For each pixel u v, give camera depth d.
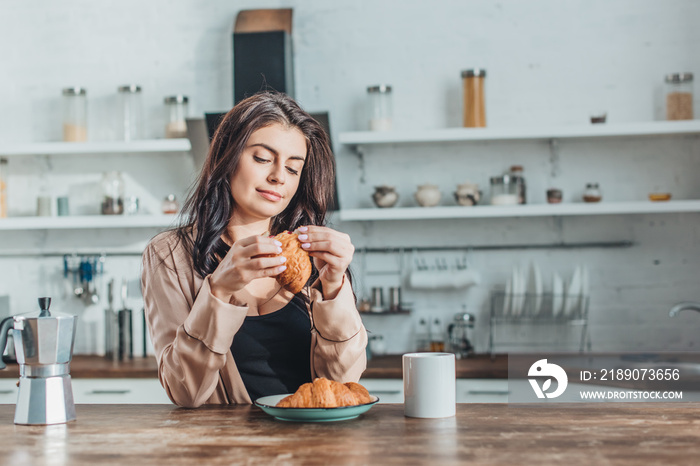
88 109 3.79
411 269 3.62
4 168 3.63
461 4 3.62
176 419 1.24
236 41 3.32
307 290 1.62
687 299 3.50
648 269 3.52
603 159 3.54
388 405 1.39
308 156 1.63
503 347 3.55
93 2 3.81
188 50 3.76
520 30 3.59
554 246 3.55
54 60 3.81
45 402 1.22
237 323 1.31
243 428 1.15
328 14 3.69
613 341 3.51
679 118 3.28
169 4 3.78
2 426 1.21
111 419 1.25
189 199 1.63
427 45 3.63
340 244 1.35
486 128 3.31
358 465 0.92
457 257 3.60
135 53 3.78
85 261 3.73
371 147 3.64
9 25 3.84
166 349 1.40
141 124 3.59
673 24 3.52
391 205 3.42
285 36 3.32
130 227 3.77
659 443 1.03
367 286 3.64
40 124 3.81
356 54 3.66
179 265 1.53
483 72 3.41
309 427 1.16
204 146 3.44
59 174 3.81
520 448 1.00
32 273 3.79
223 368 1.51
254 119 1.50
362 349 1.46
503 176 3.36
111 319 3.44
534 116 3.57
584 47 3.56
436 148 3.61
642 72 3.53
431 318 3.60
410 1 3.65
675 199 3.51
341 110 3.66
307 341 1.57
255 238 1.28
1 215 3.60
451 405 1.24
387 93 3.43
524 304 3.52
